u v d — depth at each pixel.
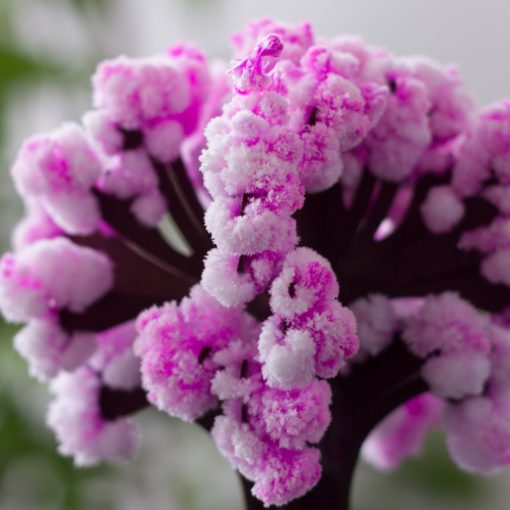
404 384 0.27
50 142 0.27
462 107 0.27
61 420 0.28
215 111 0.27
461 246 0.27
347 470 0.27
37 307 0.27
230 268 0.24
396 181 0.27
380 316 0.26
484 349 0.26
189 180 0.27
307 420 0.24
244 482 0.27
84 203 0.27
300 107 0.25
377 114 0.25
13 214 0.49
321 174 0.25
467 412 0.27
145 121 0.27
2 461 0.47
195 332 0.25
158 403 0.25
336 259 0.26
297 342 0.23
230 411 0.24
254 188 0.24
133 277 0.27
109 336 0.28
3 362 0.47
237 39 0.27
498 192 0.27
